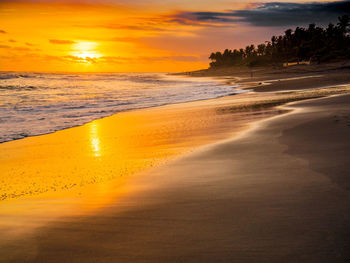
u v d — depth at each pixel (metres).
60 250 3.51
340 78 50.84
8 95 42.03
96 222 4.27
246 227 3.65
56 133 15.38
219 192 5.11
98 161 9.12
